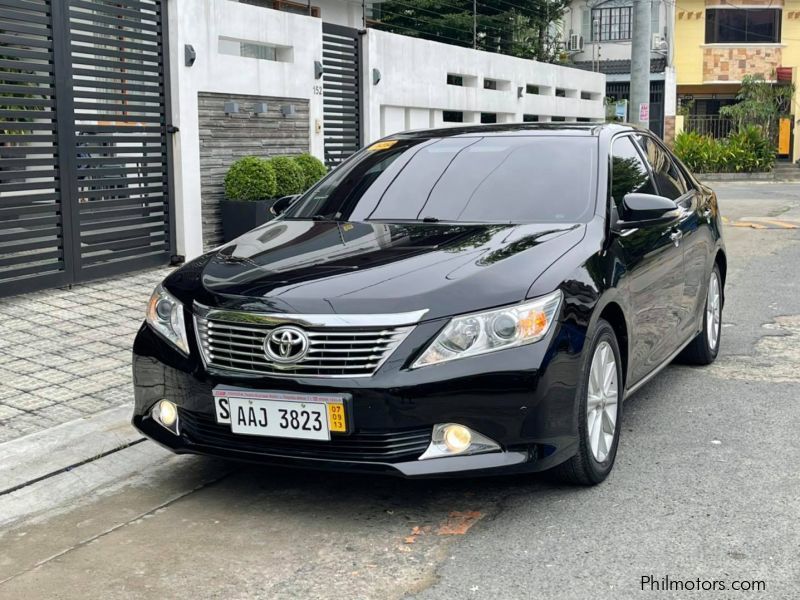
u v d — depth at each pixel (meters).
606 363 4.11
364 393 3.50
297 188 10.35
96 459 4.52
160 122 9.36
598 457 4.06
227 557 3.49
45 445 4.64
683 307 5.38
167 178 9.48
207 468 4.43
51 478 4.30
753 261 10.95
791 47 31.70
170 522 3.83
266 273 3.97
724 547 3.46
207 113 9.92
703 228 5.81
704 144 28.08
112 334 6.83
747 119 30.09
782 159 30.91
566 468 3.94
